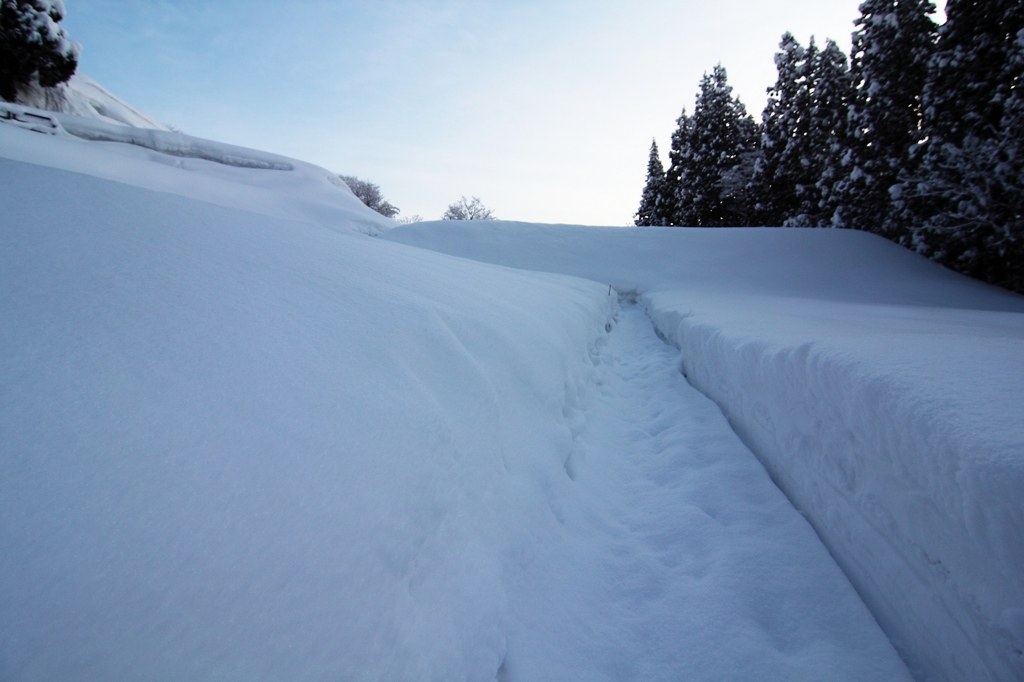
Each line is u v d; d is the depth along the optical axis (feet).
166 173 60.44
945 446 4.54
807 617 5.76
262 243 7.89
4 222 5.23
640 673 5.21
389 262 10.89
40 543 2.74
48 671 2.41
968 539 4.25
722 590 6.26
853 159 65.21
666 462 10.34
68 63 78.69
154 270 5.59
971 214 46.26
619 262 57.82
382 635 3.67
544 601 6.04
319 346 5.57
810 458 7.57
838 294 43.65
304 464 4.00
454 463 5.65
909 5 57.62
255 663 2.92
